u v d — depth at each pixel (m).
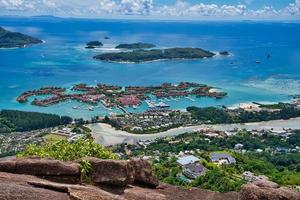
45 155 21.92
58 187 17.45
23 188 16.56
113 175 19.38
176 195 20.84
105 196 17.23
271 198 17.41
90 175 19.34
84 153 22.28
